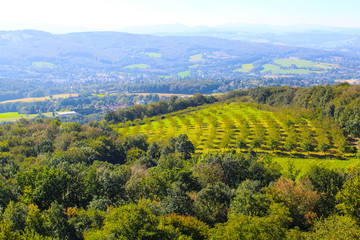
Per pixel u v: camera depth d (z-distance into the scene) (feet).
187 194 167.63
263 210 141.18
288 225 138.41
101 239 111.55
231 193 167.43
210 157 233.76
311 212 149.38
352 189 135.54
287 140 327.88
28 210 144.87
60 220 134.82
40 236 118.52
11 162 256.52
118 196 173.47
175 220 132.67
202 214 152.56
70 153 274.98
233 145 362.94
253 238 108.06
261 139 346.13
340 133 338.95
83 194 178.81
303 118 429.79
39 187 168.14
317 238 111.75
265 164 251.19
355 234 105.70
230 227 114.62
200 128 459.32
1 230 119.85
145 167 272.10
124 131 476.54
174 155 300.81
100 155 302.86
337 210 154.92
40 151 329.11
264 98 654.53
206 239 123.95
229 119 467.93
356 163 236.84
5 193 173.68
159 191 180.34
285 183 168.96
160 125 501.15
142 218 116.47
